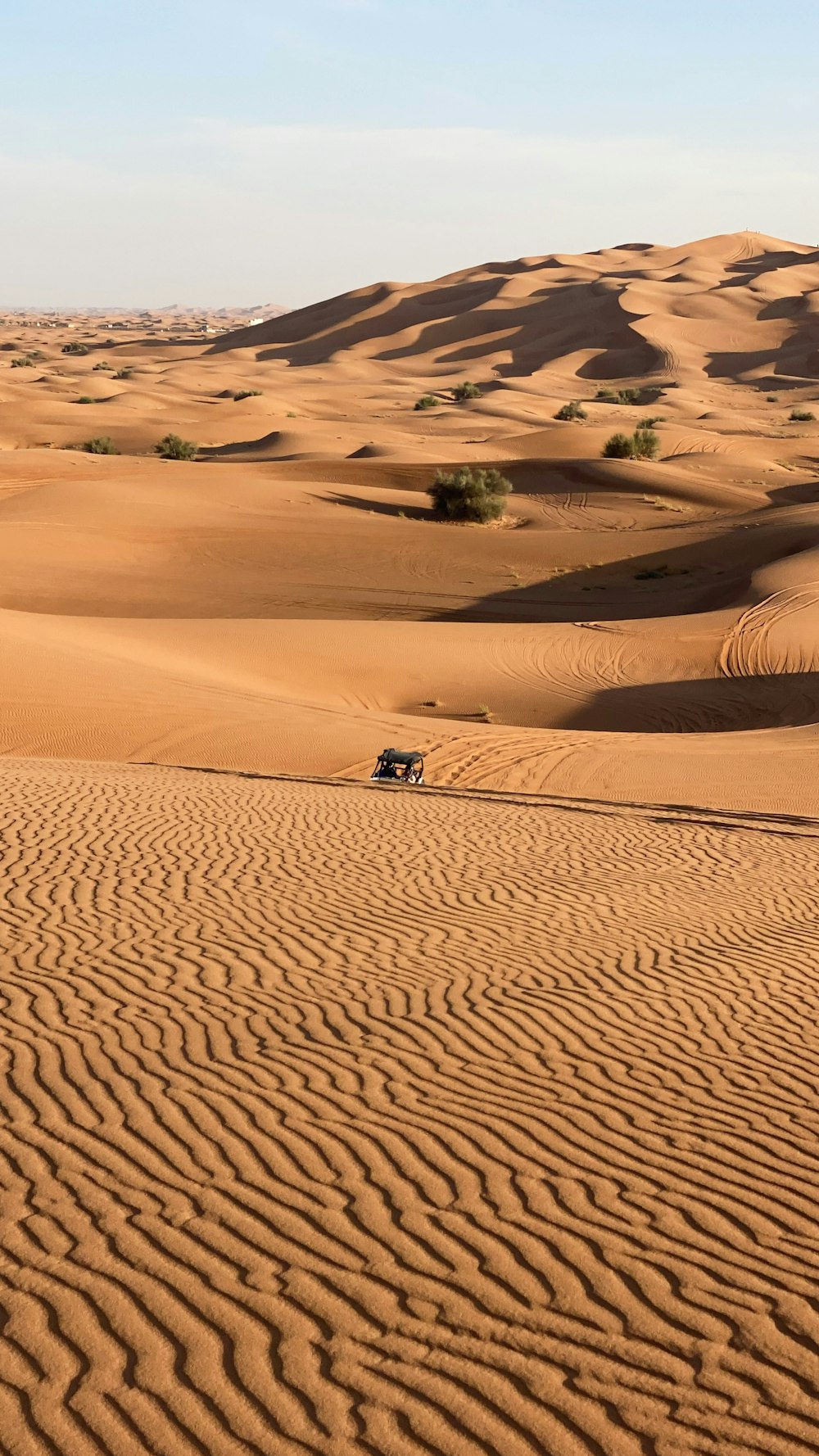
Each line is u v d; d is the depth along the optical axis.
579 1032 7.96
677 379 165.38
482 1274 4.95
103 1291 4.70
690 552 52.72
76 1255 4.96
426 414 122.25
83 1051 7.25
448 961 9.41
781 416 121.56
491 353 198.62
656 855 13.96
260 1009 8.12
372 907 10.87
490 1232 5.30
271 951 9.44
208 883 11.41
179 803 15.33
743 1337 4.57
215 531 56.38
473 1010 8.30
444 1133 6.31
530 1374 4.30
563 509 65.88
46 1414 3.99
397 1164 5.93
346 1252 5.08
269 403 122.44
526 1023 8.09
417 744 23.75
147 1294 4.70
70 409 111.81
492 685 32.09
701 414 125.38
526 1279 4.93
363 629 35.78
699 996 8.81
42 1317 4.52
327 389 158.75
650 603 45.22
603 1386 4.25
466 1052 7.51
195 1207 5.41
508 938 10.10
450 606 45.34
